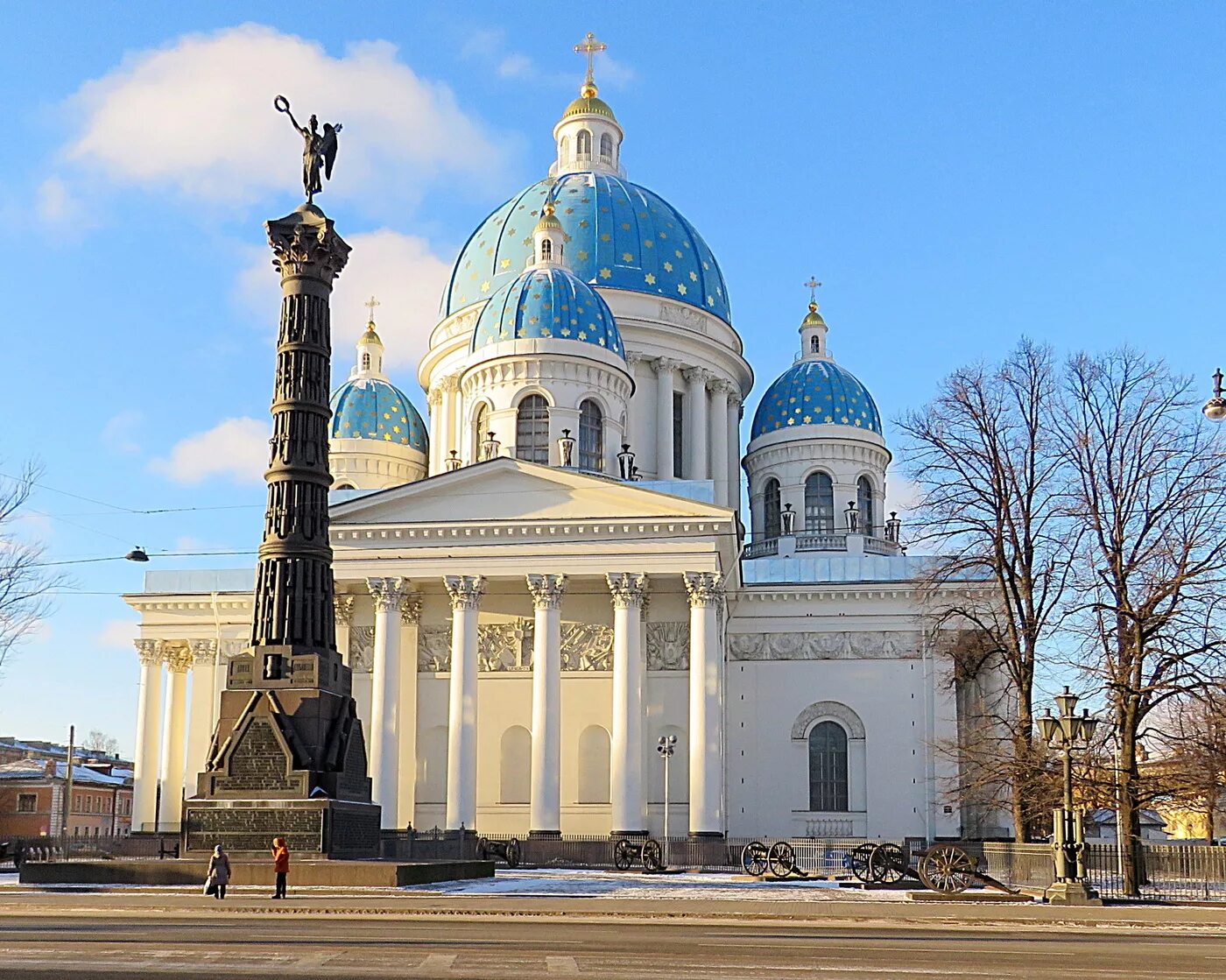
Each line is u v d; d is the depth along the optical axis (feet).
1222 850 159.94
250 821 140.46
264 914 105.91
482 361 263.90
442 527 229.04
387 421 314.96
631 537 226.58
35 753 493.77
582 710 236.63
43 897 122.83
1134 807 152.87
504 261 302.45
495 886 145.59
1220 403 120.26
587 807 233.14
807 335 334.44
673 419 299.38
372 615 242.78
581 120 329.72
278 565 147.84
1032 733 168.04
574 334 264.93
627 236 303.89
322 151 161.99
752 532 319.06
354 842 145.59
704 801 217.56
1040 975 67.56
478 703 239.30
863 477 314.14
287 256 153.89
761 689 257.14
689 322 303.48
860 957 75.77
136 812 267.59
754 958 73.87
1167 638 152.05
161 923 95.35
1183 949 86.84
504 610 241.96
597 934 90.94
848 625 257.34
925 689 253.03
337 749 145.28
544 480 230.89
